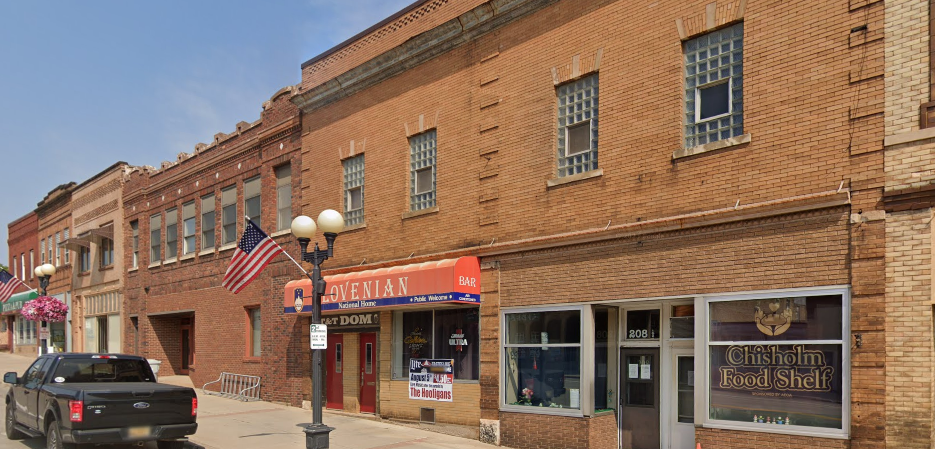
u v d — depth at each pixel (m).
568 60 12.82
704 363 10.38
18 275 44.25
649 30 11.64
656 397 12.11
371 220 16.75
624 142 11.80
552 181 12.79
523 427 12.82
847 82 9.31
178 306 25.44
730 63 10.72
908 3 8.87
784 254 9.72
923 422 8.27
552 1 13.16
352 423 15.59
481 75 14.39
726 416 10.15
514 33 13.84
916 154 8.65
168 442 12.45
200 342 23.94
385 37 16.86
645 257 11.34
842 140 9.30
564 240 12.37
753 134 10.19
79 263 34.75
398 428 14.93
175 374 27.73
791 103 9.84
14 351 44.16
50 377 12.30
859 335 8.84
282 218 20.36
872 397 8.67
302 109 19.23
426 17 15.80
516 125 13.62
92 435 10.68
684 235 10.86
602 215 11.98
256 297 20.95
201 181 24.59
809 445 9.20
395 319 15.95
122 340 29.28
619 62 12.02
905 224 8.65
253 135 21.59
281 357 19.47
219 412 17.62
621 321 12.80
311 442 11.05
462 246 14.39
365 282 15.45
